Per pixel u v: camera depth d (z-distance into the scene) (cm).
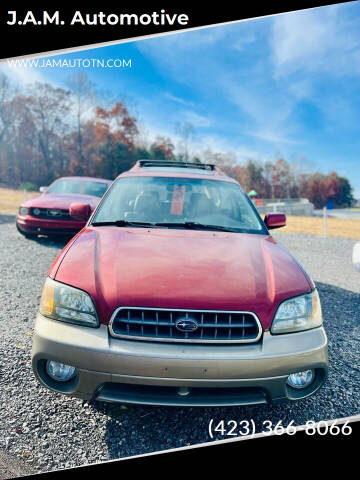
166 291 180
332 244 883
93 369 170
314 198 8275
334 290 470
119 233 251
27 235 690
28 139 5734
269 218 320
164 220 283
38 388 226
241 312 178
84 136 5709
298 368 177
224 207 306
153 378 168
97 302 180
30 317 330
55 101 5375
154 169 366
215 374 169
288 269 213
